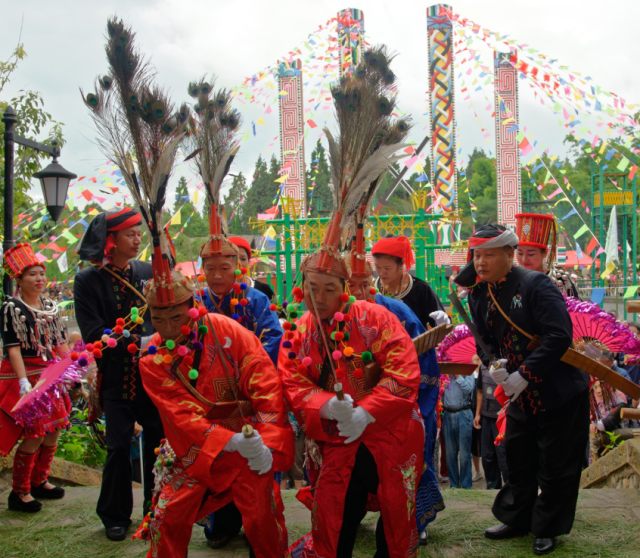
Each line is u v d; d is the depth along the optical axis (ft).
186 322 9.64
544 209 65.31
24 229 29.12
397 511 9.71
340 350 10.07
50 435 15.26
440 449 21.70
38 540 13.05
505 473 17.99
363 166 9.77
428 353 12.90
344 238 11.17
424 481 11.97
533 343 12.08
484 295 12.75
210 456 9.23
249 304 13.20
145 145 9.41
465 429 20.24
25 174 28.96
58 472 17.63
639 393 11.93
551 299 11.76
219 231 12.37
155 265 9.43
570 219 72.59
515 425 12.52
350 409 9.37
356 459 9.85
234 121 10.88
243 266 14.83
